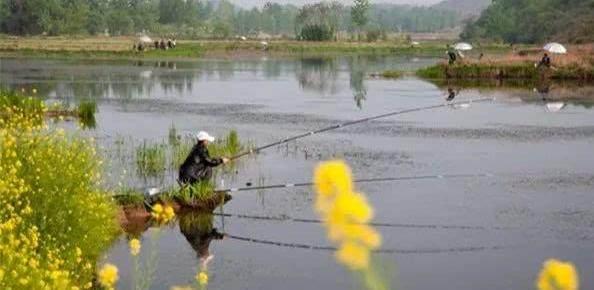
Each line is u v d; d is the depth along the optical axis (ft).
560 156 73.82
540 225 48.03
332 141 83.66
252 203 53.36
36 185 36.27
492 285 36.76
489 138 85.97
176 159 65.92
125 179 59.06
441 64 189.78
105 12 609.01
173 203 50.16
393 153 75.66
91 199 39.22
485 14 584.81
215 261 40.29
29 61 246.47
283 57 312.09
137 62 252.01
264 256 41.42
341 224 7.00
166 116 107.24
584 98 132.46
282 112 114.11
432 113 111.34
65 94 137.80
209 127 95.25
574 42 336.08
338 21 594.24
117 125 95.45
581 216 50.31
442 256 41.47
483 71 182.19
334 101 131.54
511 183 60.95
